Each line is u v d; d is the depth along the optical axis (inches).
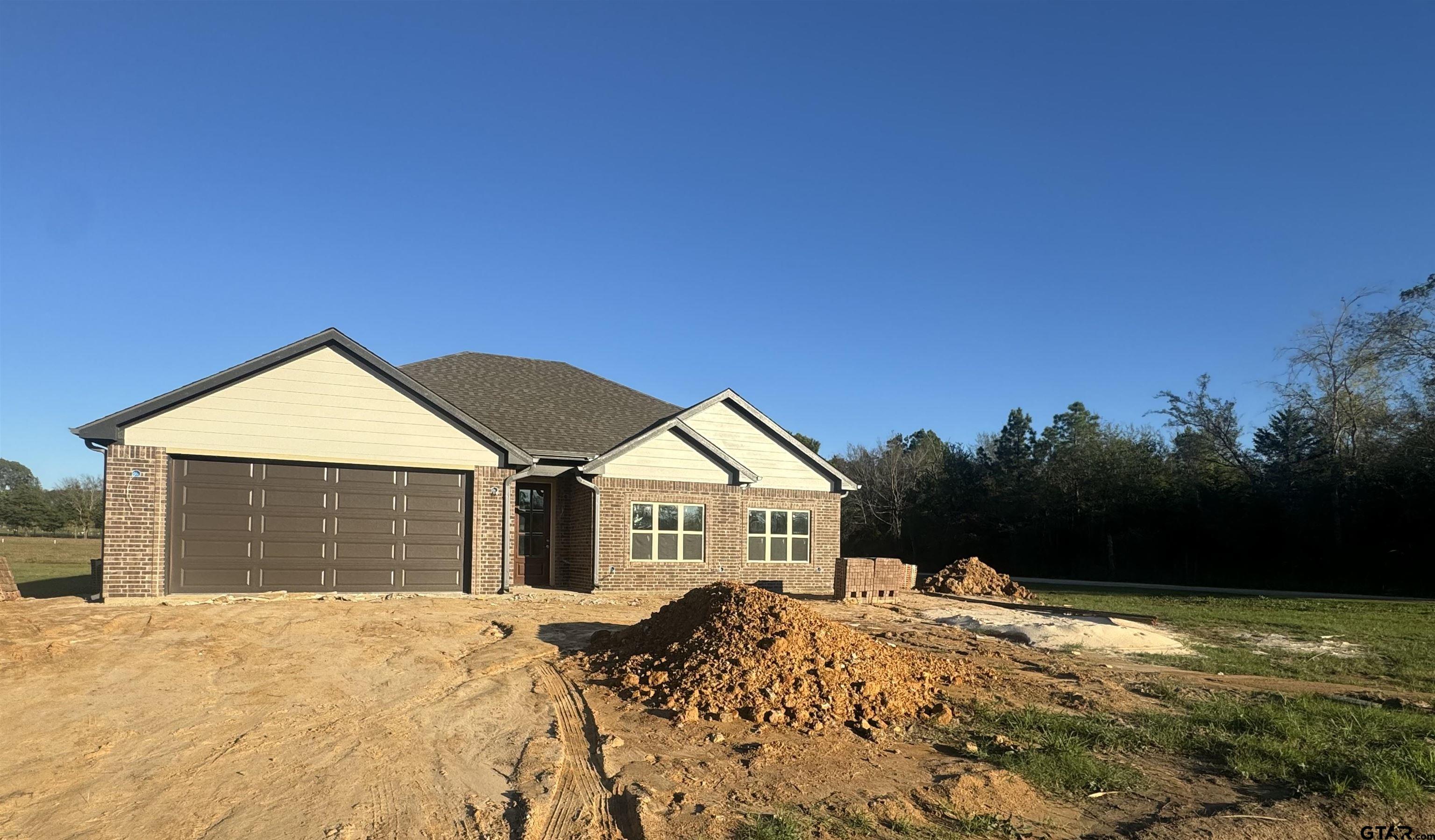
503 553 660.1
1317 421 1296.8
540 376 941.2
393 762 246.2
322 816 206.5
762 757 254.8
